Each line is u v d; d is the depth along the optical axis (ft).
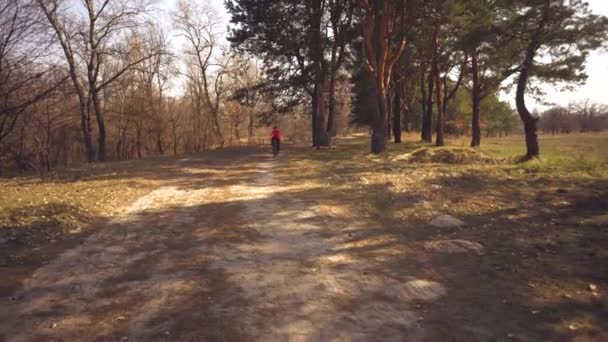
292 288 18.19
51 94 83.25
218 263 21.27
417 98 176.14
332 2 97.40
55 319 15.52
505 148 88.74
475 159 63.10
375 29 83.92
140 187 43.24
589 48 55.62
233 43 103.24
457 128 177.68
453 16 72.02
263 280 19.06
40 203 32.76
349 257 22.11
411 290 17.80
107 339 14.14
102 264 21.17
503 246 23.32
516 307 16.14
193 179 48.96
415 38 88.38
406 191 38.91
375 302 16.83
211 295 17.51
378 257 22.09
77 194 37.58
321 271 20.13
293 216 30.55
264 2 96.07
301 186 43.06
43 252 22.95
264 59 103.35
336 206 33.53
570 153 67.46
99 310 16.24
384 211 31.81
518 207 32.04
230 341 13.97
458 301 16.81
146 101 125.90
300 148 107.65
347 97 177.78
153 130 130.41
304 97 108.58
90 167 63.00
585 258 20.83
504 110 212.64
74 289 18.17
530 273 19.33
